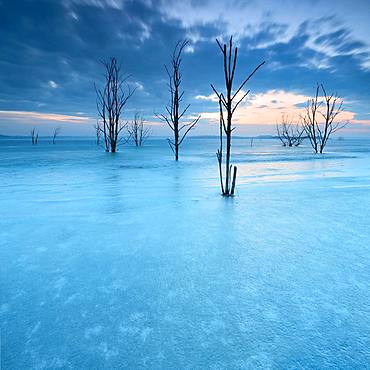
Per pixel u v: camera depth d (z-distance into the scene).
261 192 6.52
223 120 5.95
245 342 1.52
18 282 2.23
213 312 1.80
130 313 1.80
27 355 1.44
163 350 1.47
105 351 1.47
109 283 2.21
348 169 11.80
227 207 4.96
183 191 6.73
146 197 5.96
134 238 3.30
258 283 2.19
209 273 2.37
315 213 4.49
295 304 1.89
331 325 1.66
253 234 3.41
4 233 3.54
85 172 10.84
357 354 1.42
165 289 2.11
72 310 1.84
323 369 1.34
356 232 3.47
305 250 2.88
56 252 2.88
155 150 29.72
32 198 5.88
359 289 2.08
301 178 9.09
